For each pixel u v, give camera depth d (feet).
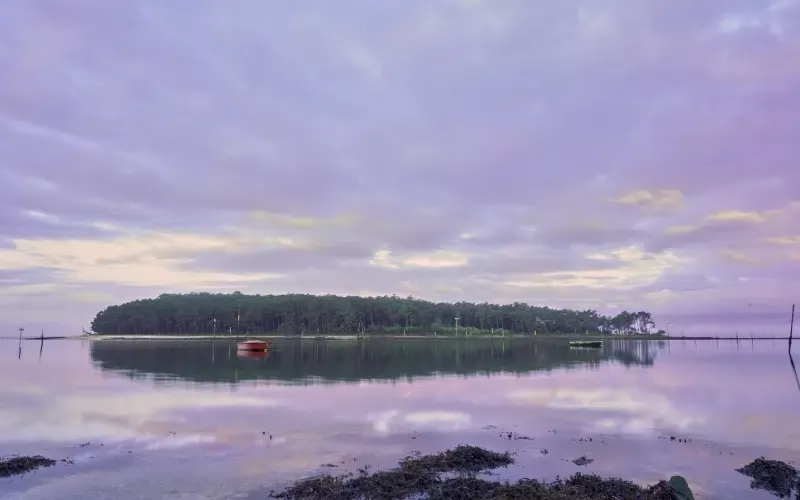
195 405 95.20
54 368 171.94
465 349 325.42
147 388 119.03
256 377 144.05
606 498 46.85
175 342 438.81
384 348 331.57
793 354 278.46
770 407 95.50
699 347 383.65
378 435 72.43
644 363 205.87
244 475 54.60
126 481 52.70
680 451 64.75
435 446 66.85
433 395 109.29
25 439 69.26
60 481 52.65
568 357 245.24
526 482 51.80
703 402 101.19
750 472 55.98
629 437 71.97
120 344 399.85
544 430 76.23
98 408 91.86
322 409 91.50
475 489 49.29
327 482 51.21
